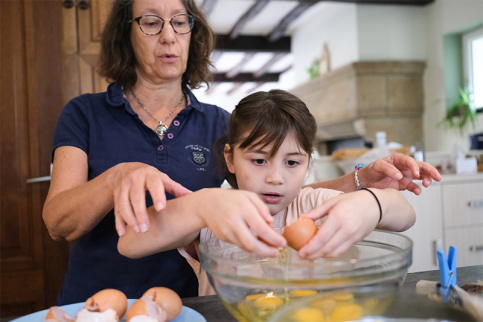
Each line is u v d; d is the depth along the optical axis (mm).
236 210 573
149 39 1025
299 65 7246
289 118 907
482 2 4434
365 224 612
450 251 686
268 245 579
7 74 2018
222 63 8844
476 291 634
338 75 5484
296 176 917
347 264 519
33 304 2047
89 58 2092
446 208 2623
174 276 1033
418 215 2582
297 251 616
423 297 534
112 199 768
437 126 5078
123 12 1085
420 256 2584
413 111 5277
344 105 5461
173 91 1129
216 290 568
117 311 593
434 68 5168
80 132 1049
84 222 836
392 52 5469
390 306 517
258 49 7363
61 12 2055
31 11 2029
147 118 1113
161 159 1074
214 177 1120
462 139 4668
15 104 2025
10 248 2025
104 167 1041
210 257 559
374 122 5203
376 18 5473
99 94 1126
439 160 3309
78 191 826
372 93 5199
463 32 4906
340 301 498
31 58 2031
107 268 1021
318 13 6441
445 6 4969
